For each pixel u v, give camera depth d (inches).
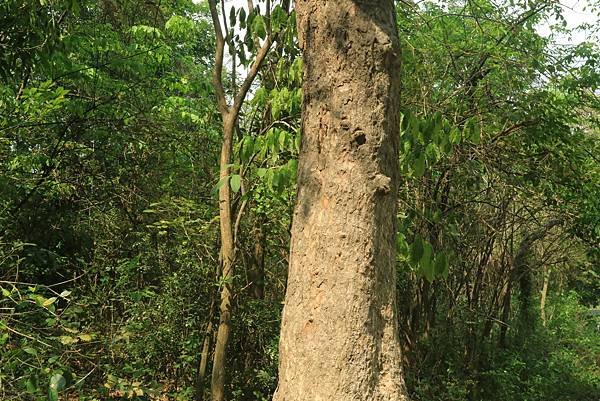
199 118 324.2
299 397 98.0
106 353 194.5
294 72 198.8
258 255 259.4
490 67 299.3
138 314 233.1
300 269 101.9
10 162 265.0
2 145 249.9
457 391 313.6
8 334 152.0
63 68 279.3
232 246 213.6
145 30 328.5
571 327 613.3
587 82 307.9
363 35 103.3
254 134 241.1
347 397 96.1
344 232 99.7
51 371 140.9
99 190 307.0
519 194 318.0
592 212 325.7
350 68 103.0
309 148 104.7
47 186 279.1
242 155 185.6
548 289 643.5
